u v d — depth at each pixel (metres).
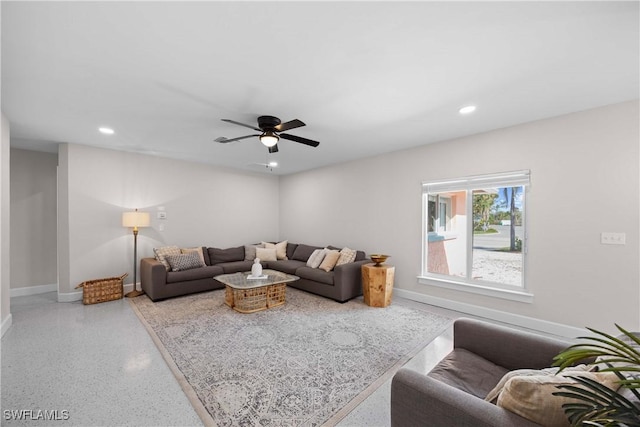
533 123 3.04
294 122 2.56
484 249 3.54
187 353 2.46
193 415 1.71
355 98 2.50
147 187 4.73
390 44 1.74
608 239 2.61
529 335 1.57
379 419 1.68
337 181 5.29
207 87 2.29
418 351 2.53
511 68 2.01
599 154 2.66
